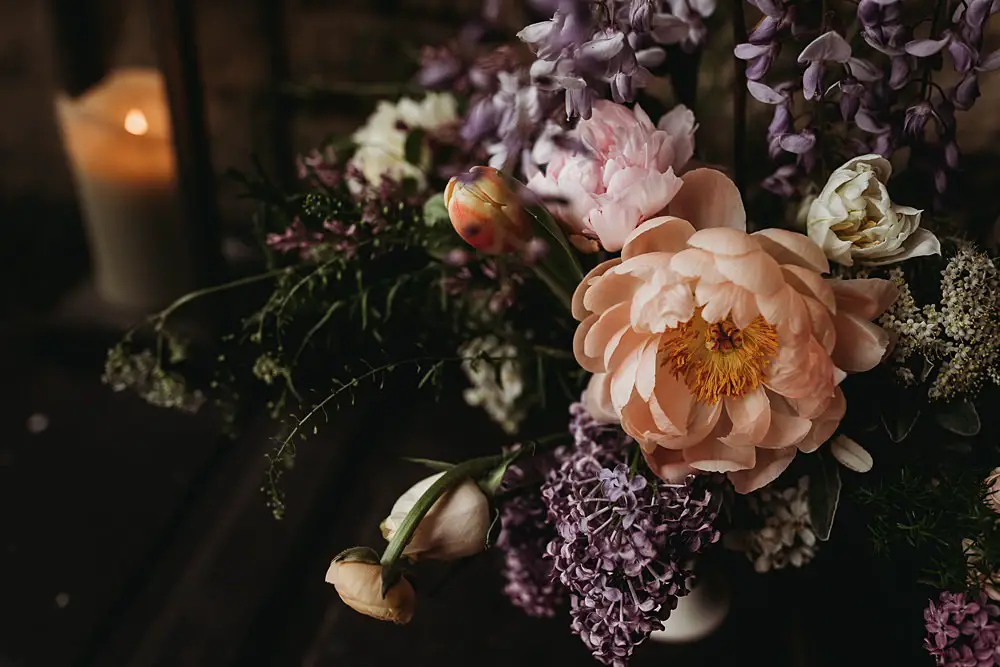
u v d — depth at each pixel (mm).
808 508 542
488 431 835
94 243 913
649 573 522
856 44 555
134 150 847
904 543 646
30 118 1046
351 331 627
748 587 710
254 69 986
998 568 535
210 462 822
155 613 724
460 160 685
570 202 502
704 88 763
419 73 723
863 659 655
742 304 465
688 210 510
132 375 652
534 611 634
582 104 495
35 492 790
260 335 593
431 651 682
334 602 731
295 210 624
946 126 524
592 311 504
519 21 676
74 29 919
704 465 510
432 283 622
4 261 1021
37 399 866
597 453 548
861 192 499
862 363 499
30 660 685
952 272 514
